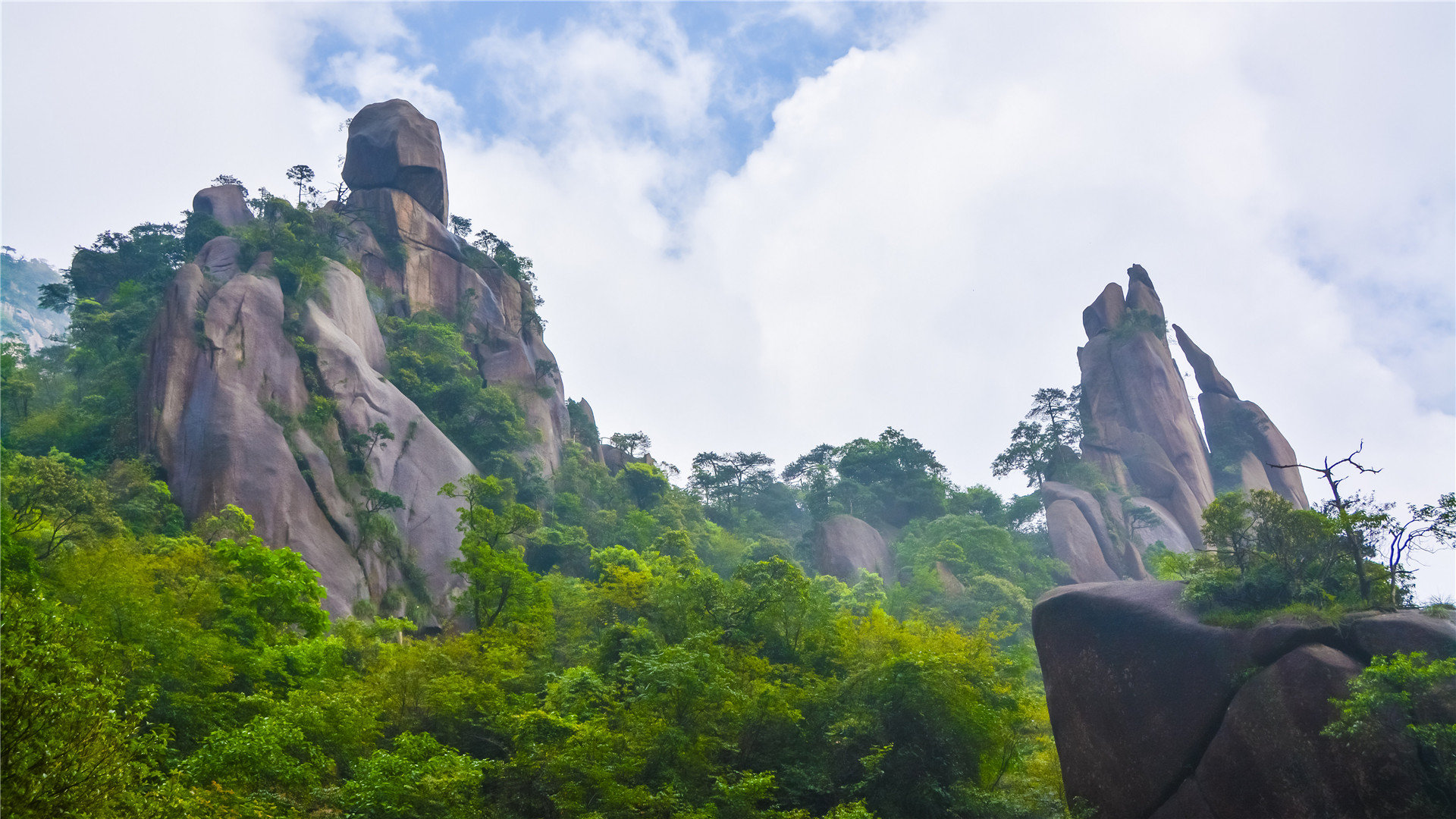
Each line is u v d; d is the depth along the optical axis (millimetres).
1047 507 87438
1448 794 17500
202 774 19781
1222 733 20594
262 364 56312
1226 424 103562
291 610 33031
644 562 57375
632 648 31250
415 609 51656
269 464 50719
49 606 15492
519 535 61344
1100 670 23578
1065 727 24125
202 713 23797
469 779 21062
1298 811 18906
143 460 49594
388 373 72125
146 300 67500
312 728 23359
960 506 95312
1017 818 25844
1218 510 24031
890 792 26234
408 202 91625
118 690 14953
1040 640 25688
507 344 86688
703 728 26078
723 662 29234
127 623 24516
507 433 72250
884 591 72625
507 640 34031
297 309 62594
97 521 37062
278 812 19750
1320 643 20453
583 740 23156
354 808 19891
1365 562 22547
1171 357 106500
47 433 52219
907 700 27109
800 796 26734
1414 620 20078
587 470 80500
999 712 28750
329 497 52750
